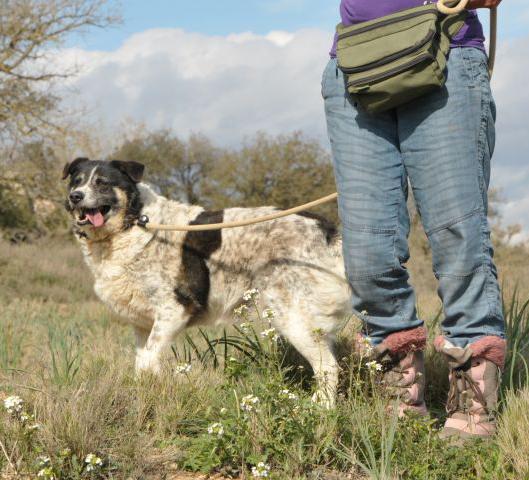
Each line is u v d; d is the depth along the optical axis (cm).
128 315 516
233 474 306
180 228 473
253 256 481
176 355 487
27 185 2358
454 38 322
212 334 663
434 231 331
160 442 340
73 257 1892
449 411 347
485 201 338
